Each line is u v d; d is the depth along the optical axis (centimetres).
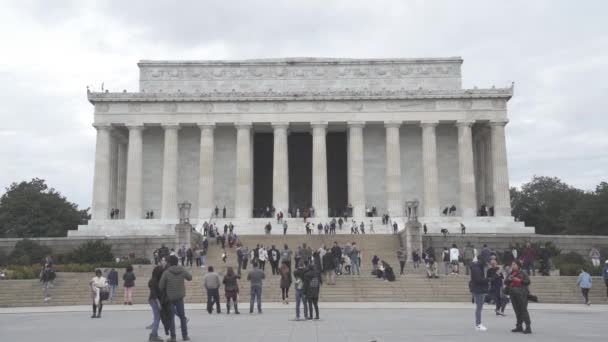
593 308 3875
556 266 5753
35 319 3312
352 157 8881
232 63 9581
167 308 2189
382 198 9375
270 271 5594
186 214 7138
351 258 5272
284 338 2248
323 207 8750
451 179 9388
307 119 8944
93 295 3366
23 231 11038
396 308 3838
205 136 8956
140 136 8994
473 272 2528
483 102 8944
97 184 8781
